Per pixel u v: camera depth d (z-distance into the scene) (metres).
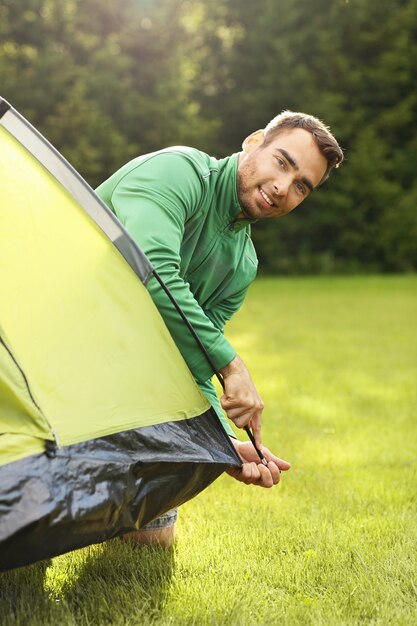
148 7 19.53
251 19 20.16
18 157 2.48
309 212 20.33
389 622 2.27
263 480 2.64
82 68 18.70
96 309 2.36
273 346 8.60
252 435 2.61
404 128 20.50
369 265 20.50
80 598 2.39
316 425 5.09
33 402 2.11
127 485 2.15
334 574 2.62
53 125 18.48
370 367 7.33
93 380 2.26
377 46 20.20
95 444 2.16
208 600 2.37
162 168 2.61
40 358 2.20
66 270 2.37
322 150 2.69
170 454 2.30
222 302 3.10
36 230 2.38
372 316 11.60
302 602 2.39
